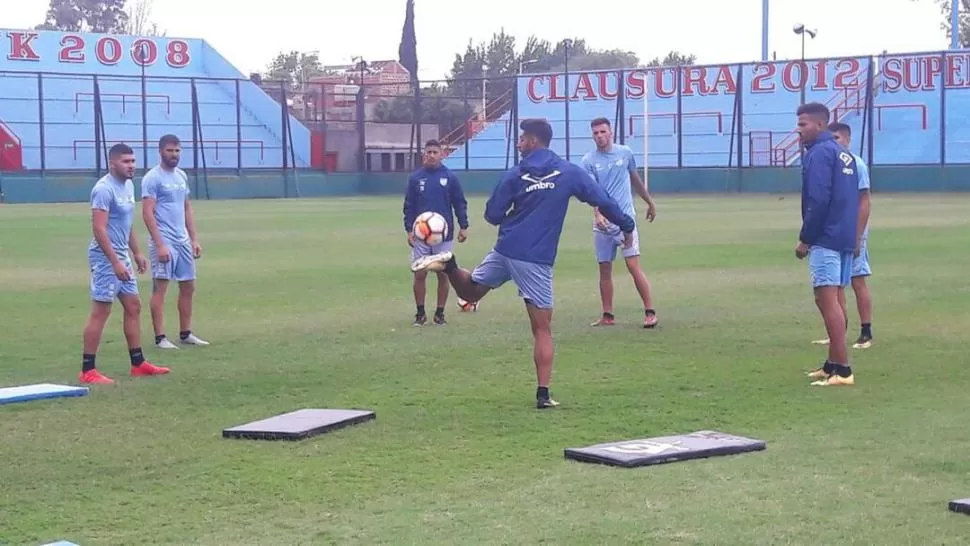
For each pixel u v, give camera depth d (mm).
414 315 14625
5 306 15828
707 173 55562
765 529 6113
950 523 6188
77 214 39156
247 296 16719
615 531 6125
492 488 6996
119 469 7586
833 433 8242
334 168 64250
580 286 17438
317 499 6840
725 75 61031
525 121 9422
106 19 106438
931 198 44688
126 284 10711
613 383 10117
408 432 8453
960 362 10898
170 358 11766
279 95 67688
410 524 6324
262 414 9156
